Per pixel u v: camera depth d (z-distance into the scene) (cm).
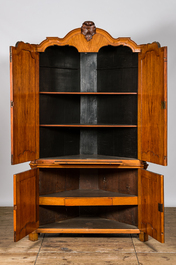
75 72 413
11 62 322
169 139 500
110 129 404
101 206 412
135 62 378
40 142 379
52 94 391
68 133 410
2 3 488
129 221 381
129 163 366
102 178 409
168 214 464
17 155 335
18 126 336
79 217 413
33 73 359
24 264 308
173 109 495
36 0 488
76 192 396
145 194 353
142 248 346
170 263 311
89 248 346
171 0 479
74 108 414
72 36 366
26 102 348
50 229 366
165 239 371
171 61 486
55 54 395
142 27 485
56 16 489
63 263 310
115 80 400
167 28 481
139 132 367
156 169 507
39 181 375
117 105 398
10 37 491
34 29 490
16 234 323
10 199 512
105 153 410
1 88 499
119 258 321
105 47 404
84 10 487
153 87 339
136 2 484
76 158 376
